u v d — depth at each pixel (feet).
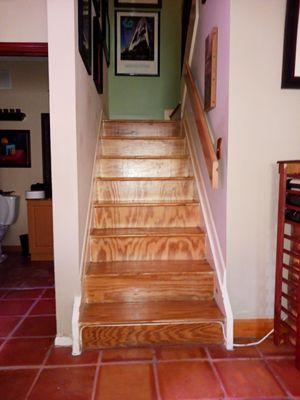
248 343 6.30
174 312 6.45
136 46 14.67
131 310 6.53
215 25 7.04
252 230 6.33
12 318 7.45
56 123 6.07
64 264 6.26
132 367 5.57
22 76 13.15
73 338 6.00
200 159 8.36
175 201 8.87
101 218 8.29
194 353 5.99
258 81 6.04
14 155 13.47
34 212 12.32
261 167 6.21
